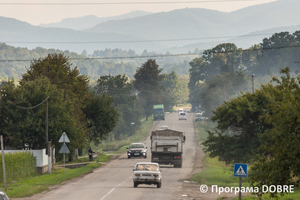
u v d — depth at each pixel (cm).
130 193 7412
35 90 12912
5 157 9756
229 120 11081
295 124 4128
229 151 11069
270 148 4394
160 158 13350
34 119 12612
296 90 4300
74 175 10925
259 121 10794
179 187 8612
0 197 3869
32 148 13262
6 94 12888
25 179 10131
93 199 6619
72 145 13362
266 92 10575
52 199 6669
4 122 12631
